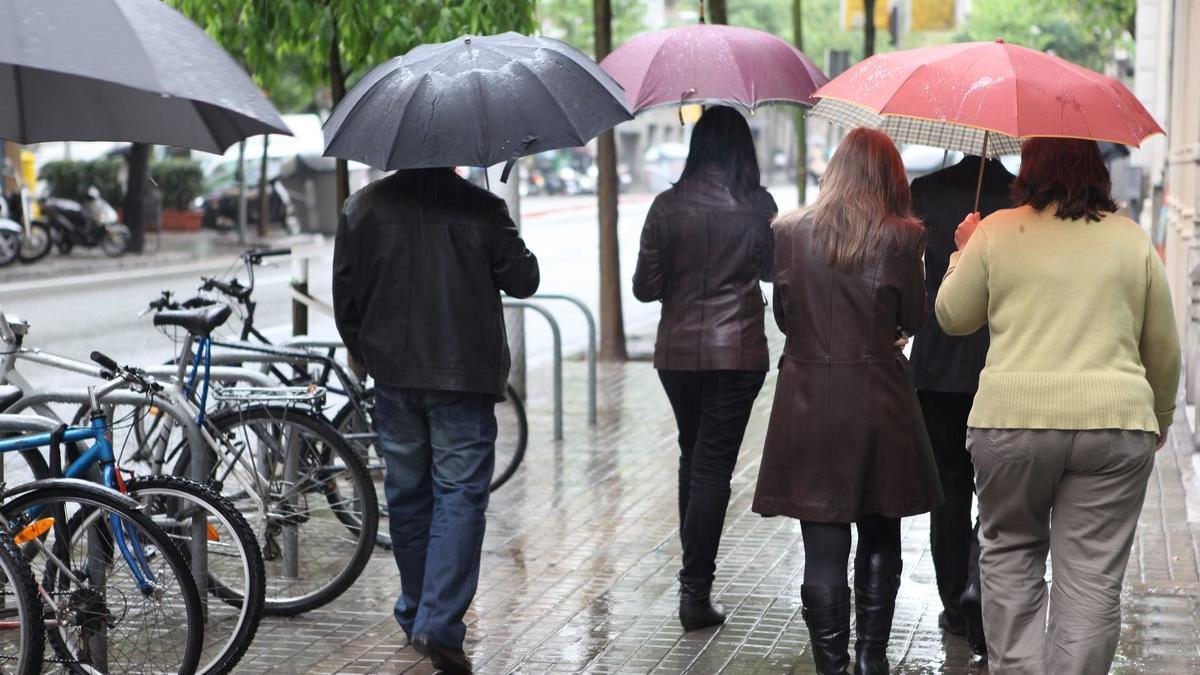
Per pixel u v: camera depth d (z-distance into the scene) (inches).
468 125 205.3
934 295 218.8
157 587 204.2
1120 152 823.7
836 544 198.7
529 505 333.1
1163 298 175.9
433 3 359.6
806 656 226.2
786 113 2620.6
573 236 1417.3
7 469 311.4
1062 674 175.8
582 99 211.2
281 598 250.1
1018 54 186.9
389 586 268.8
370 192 218.7
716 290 232.8
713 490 235.1
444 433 217.8
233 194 1286.9
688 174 237.0
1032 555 183.5
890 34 858.8
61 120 199.8
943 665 221.0
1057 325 175.3
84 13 149.0
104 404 227.3
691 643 233.0
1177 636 233.9
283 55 401.1
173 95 148.6
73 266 987.3
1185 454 378.6
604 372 549.6
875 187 196.7
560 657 227.0
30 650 192.1
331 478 253.1
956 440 224.7
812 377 196.2
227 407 252.2
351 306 221.5
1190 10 510.9
